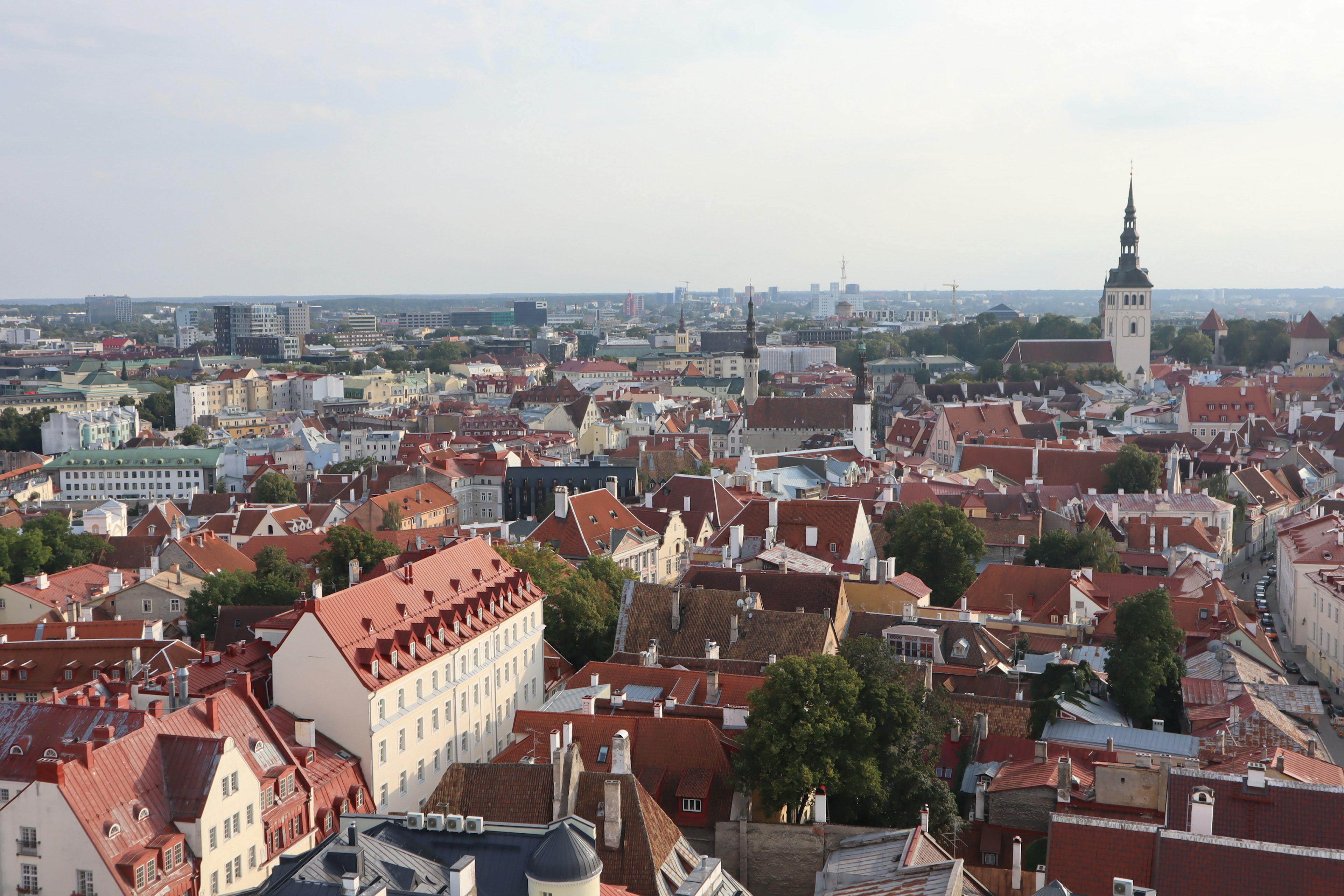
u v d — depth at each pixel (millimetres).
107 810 88062
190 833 91250
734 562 191375
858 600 162500
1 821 87188
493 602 143000
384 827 79500
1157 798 94812
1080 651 150500
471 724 135125
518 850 77312
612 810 85438
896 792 103438
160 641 145375
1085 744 116625
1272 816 80812
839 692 101375
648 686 123750
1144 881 75125
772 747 98375
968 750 118000
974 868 88625
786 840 96250
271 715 113938
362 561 176875
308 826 104688
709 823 100438
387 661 119250
